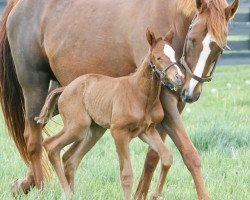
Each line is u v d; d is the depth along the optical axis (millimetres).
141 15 11195
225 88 22797
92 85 10945
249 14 26984
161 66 10109
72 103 11141
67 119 11227
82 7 12281
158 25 10906
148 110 10484
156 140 10586
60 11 12602
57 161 11344
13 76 13445
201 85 10188
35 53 12914
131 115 10398
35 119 12047
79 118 11078
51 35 12609
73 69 12258
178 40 10688
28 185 12516
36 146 12742
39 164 12648
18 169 13508
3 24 13664
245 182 12461
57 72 12648
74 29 12219
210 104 20062
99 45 11781
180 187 12250
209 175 12672
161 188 10633
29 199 11047
